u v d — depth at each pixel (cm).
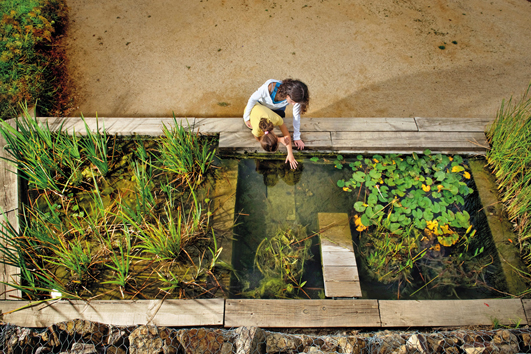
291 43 421
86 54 405
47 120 315
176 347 221
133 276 260
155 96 374
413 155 325
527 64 400
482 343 221
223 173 318
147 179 311
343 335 231
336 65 402
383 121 338
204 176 316
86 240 278
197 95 375
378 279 268
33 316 233
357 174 315
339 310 240
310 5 459
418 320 238
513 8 457
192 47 416
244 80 388
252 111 280
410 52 412
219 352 218
